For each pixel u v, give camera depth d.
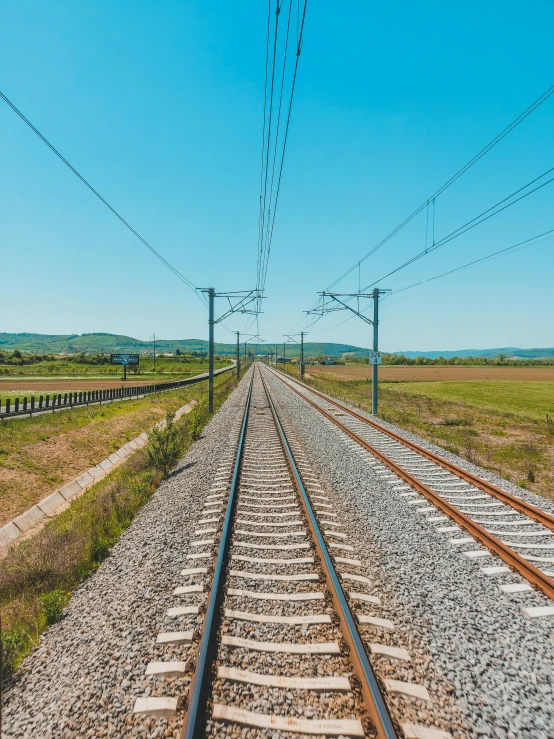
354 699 4.30
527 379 81.25
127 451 21.98
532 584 6.62
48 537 9.62
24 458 16.89
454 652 5.09
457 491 11.31
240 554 7.44
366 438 18.58
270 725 4.00
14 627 6.03
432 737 3.93
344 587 6.36
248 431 19.94
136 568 7.33
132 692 4.45
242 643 5.09
